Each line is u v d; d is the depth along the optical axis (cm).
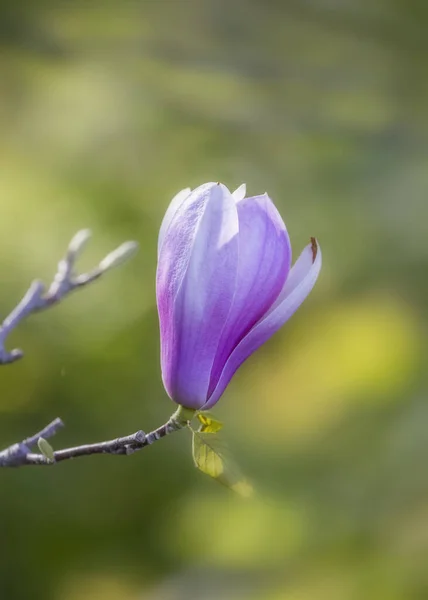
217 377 107
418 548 208
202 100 263
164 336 107
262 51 259
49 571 287
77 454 108
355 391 275
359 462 246
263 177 266
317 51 261
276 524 251
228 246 105
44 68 262
